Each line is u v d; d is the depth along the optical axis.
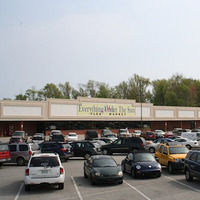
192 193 13.11
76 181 16.47
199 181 16.03
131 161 17.94
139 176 17.39
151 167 16.97
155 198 12.27
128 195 12.87
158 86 105.00
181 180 16.38
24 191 13.88
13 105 51.66
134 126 69.12
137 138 30.12
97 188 14.43
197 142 36.06
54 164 13.70
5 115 50.88
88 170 16.22
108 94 110.50
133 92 102.81
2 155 21.98
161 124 74.25
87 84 110.75
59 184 14.08
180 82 103.00
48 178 13.45
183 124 79.12
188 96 98.31
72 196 12.73
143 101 103.00
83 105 59.62
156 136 50.06
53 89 105.75
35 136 43.62
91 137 45.53
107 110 63.00
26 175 13.43
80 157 30.64
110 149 30.16
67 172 19.97
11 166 24.16
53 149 25.84
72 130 60.47
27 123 57.81
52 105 55.81
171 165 18.58
